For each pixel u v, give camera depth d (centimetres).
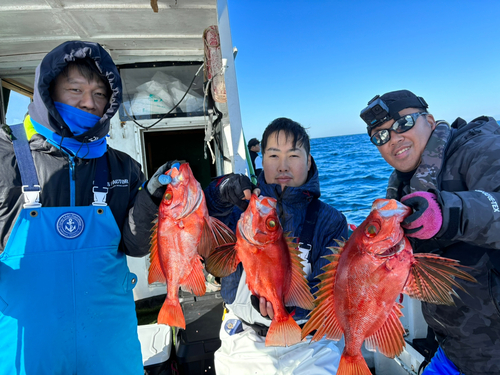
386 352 135
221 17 289
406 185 196
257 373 186
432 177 161
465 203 116
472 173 148
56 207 151
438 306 174
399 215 121
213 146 570
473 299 158
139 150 465
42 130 154
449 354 179
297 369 181
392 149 189
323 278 142
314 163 218
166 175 148
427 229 113
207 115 459
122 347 163
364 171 2181
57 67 147
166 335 304
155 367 266
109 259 161
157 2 332
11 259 142
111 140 454
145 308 470
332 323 141
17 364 140
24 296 142
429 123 186
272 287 153
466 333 164
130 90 459
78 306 149
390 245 123
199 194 154
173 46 448
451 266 120
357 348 135
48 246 147
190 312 339
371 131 198
